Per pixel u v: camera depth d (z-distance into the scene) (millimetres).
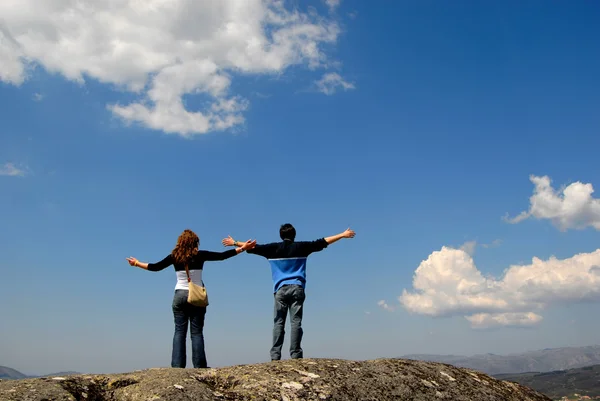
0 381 5387
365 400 6113
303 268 8414
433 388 6906
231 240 8844
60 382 5438
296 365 6715
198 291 7820
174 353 7688
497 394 7445
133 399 5305
